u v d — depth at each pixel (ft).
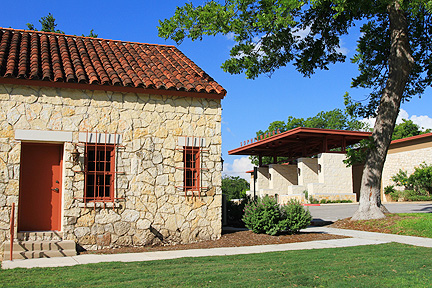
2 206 34.17
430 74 61.36
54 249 34.27
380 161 53.36
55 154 37.73
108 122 38.09
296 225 42.86
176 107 40.55
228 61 52.70
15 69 36.29
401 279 23.11
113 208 37.37
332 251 33.09
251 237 41.29
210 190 40.78
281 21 45.39
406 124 163.73
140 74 40.93
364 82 61.36
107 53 45.83
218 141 41.57
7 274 25.57
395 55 53.21
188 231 39.52
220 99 41.98
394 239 40.60
